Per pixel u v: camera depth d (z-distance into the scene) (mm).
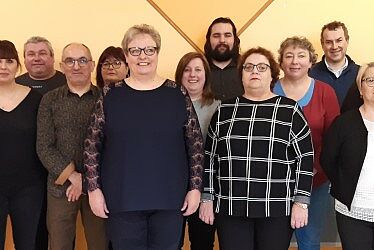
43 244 2471
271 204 1969
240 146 1988
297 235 2600
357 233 2059
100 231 2441
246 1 3166
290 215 2025
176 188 1893
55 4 3111
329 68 2967
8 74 2250
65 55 2281
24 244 2334
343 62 2955
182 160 1925
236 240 2035
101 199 1907
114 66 2674
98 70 2732
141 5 3145
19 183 2279
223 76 2846
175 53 3170
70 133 2256
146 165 1844
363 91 2061
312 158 2047
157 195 1849
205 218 2104
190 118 1943
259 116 1997
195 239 2539
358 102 2449
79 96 2293
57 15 3115
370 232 2057
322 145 2248
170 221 1912
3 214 2283
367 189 2020
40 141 2252
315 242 2547
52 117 2275
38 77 2898
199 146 1972
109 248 2293
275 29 3186
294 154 2045
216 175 2109
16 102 2287
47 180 2367
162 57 3166
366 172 2020
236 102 2070
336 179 2131
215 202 2088
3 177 2250
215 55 2873
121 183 1843
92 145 1906
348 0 3191
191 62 2391
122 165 1845
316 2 3186
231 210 2004
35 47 2842
